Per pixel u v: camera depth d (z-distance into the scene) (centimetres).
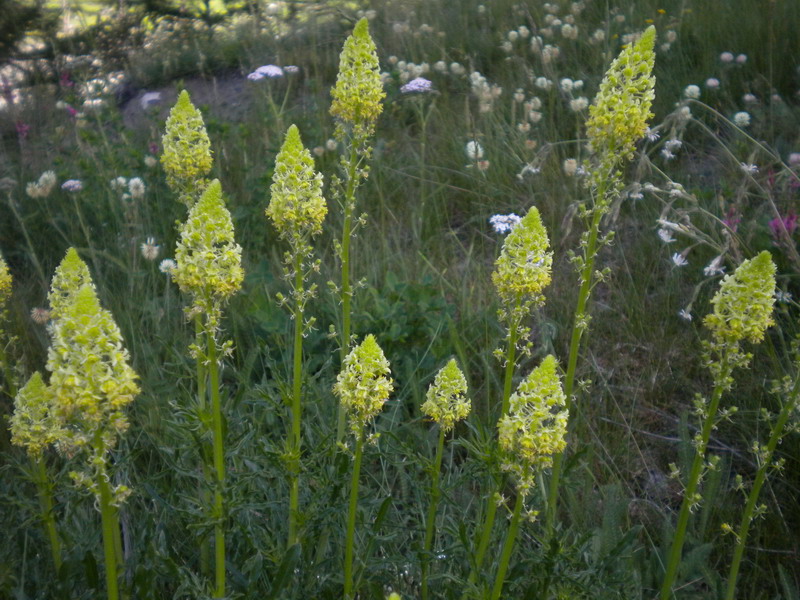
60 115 120
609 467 49
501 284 36
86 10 159
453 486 38
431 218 78
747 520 37
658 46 96
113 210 74
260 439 38
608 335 61
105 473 29
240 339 61
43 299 66
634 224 71
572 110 86
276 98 110
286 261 37
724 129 83
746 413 52
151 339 59
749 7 99
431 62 112
